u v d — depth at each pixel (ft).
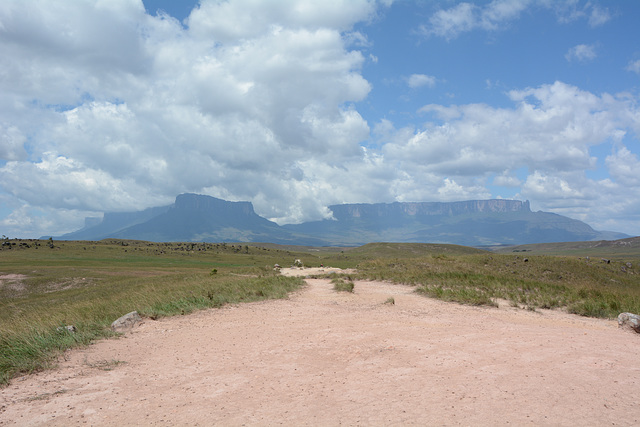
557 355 25.13
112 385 22.26
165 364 26.35
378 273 99.25
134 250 484.74
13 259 326.44
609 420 15.53
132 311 44.96
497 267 110.93
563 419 15.66
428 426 15.30
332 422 16.05
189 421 16.88
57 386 22.33
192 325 40.42
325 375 22.70
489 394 18.51
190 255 474.08
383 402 18.03
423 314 43.34
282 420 16.52
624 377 20.72
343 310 47.34
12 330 34.50
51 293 166.81
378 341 30.40
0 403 19.85
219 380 22.50
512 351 26.32
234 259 455.63
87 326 37.91
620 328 35.96
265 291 65.36
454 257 128.67
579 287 72.08
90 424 16.99
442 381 20.61
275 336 33.76
